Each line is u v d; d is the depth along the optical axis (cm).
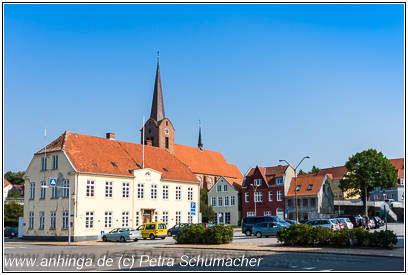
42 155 5450
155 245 3756
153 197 5881
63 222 5019
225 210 9075
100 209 5191
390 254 2514
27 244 4484
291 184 8450
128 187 5559
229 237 3544
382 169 7944
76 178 4988
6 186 12788
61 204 5081
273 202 8425
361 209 8581
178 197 6284
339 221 4741
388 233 2833
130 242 4447
